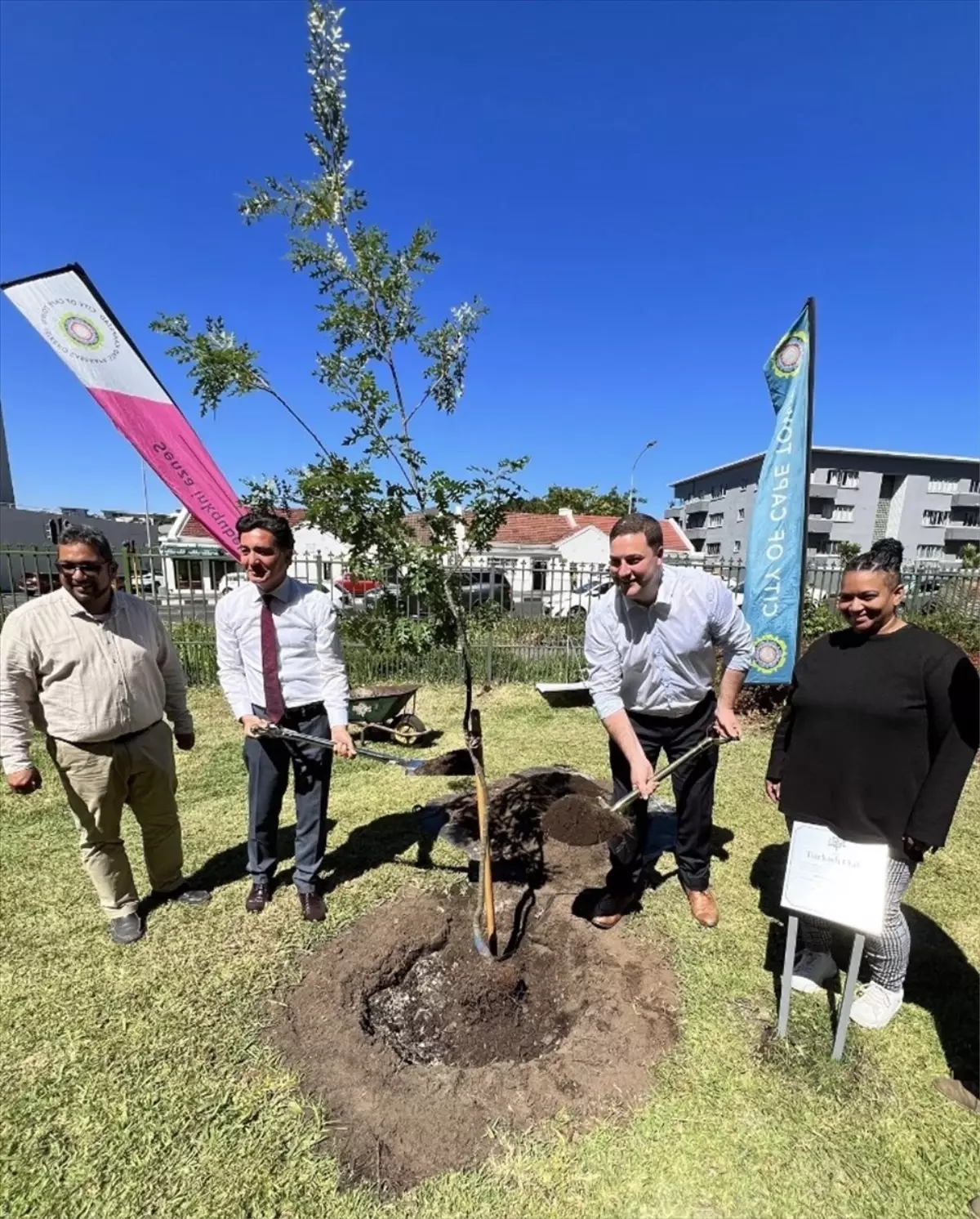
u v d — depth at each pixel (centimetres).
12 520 2678
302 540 1386
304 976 271
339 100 240
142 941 293
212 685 806
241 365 249
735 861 377
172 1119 205
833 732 224
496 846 389
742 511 4869
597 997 264
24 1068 224
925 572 1057
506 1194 184
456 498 261
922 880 355
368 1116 207
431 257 259
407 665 875
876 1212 181
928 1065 229
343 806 450
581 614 1073
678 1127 204
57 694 264
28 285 522
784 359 563
